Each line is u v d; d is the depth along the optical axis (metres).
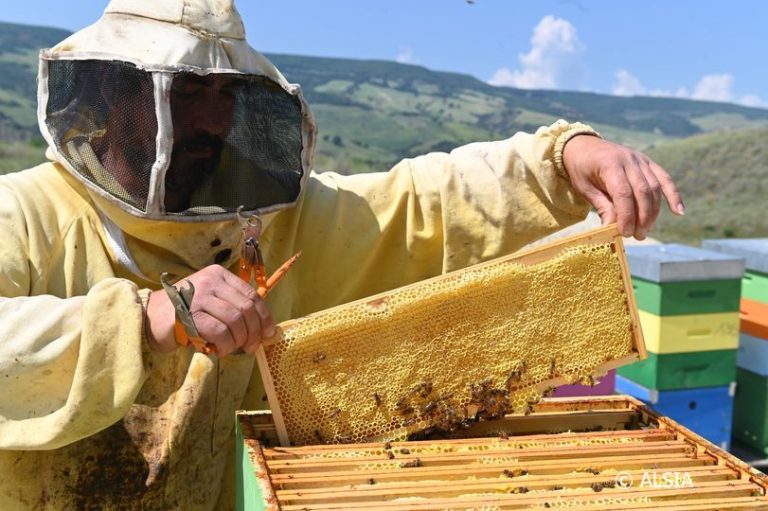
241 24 2.19
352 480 1.54
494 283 1.88
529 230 2.47
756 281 5.55
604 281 1.95
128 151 2.01
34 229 2.12
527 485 1.54
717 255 5.14
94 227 2.23
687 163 31.70
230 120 2.11
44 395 1.82
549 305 1.92
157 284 2.24
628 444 1.77
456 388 1.87
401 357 1.84
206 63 2.04
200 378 2.25
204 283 1.73
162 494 2.22
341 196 2.61
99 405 1.74
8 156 28.33
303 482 1.51
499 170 2.47
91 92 2.04
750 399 5.55
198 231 2.19
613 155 2.14
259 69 2.19
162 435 2.23
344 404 1.81
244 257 1.84
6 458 2.07
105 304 1.75
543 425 1.98
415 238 2.53
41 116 2.16
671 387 4.98
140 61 1.96
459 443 1.77
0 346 1.75
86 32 2.13
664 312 4.89
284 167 2.26
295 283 2.54
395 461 1.64
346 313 1.79
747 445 5.58
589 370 1.95
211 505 2.33
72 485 2.15
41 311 1.80
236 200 2.15
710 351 5.03
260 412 1.97
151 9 2.08
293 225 2.52
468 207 2.48
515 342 1.91
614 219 2.08
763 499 1.48
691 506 1.43
